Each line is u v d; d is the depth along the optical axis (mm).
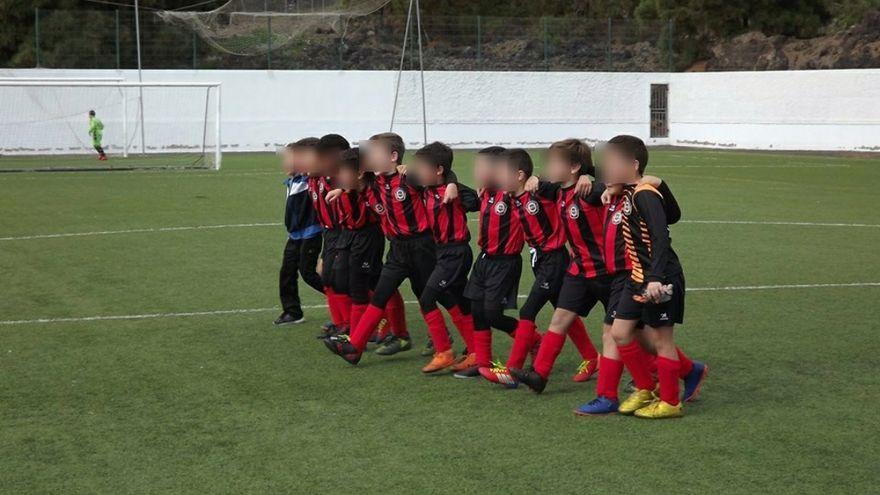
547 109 36531
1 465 4598
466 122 35750
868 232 12883
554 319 5691
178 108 32281
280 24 34062
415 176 6168
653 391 5422
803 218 14414
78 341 7078
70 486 4344
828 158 28953
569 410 5457
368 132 34719
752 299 8531
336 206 6805
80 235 12531
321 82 34000
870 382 5969
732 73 35062
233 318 7883
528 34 37031
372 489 4289
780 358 6551
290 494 4238
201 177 21891
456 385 5988
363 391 5848
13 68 33062
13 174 22469
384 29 36906
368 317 6316
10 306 8289
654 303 5074
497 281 5953
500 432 5062
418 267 6309
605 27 37531
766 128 34188
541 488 4289
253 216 14539
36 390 5836
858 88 31734
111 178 21500
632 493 4234
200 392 5809
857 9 38656
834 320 7684
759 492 4238
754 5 38875
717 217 14516
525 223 5809
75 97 30953
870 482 4352
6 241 12023
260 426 5168
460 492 4250
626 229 5121
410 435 5020
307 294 8977
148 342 7062
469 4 42125
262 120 33438
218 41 33469
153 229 13102
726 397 5676
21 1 34938
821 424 5160
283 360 6586
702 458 4656
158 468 4555
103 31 32031
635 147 5074
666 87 37438
